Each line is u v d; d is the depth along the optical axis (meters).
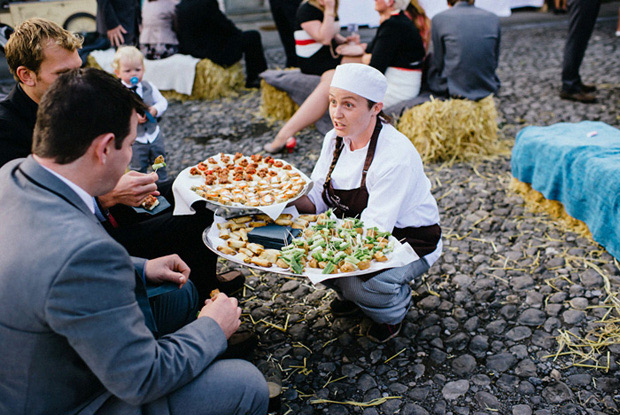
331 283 2.36
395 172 2.14
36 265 1.22
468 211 3.60
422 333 2.51
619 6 9.62
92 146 1.33
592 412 2.03
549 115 5.10
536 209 3.55
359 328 2.55
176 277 1.87
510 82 6.10
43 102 1.31
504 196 3.76
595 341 2.40
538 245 3.16
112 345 1.28
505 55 7.23
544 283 2.82
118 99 1.35
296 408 2.13
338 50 4.70
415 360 2.35
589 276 2.83
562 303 2.66
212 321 1.60
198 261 2.46
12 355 1.27
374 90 2.06
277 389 2.12
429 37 5.06
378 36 4.26
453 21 4.23
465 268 2.99
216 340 1.58
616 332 2.44
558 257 3.02
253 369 1.67
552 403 2.09
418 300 2.74
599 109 5.12
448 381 2.23
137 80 3.68
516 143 3.71
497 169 4.20
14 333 1.25
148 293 1.78
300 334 2.54
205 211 2.42
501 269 2.96
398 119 4.45
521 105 5.39
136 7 6.61
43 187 1.34
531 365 2.29
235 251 2.10
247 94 6.25
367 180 2.24
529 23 9.05
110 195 2.06
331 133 2.40
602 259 2.96
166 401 1.49
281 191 2.30
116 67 3.70
